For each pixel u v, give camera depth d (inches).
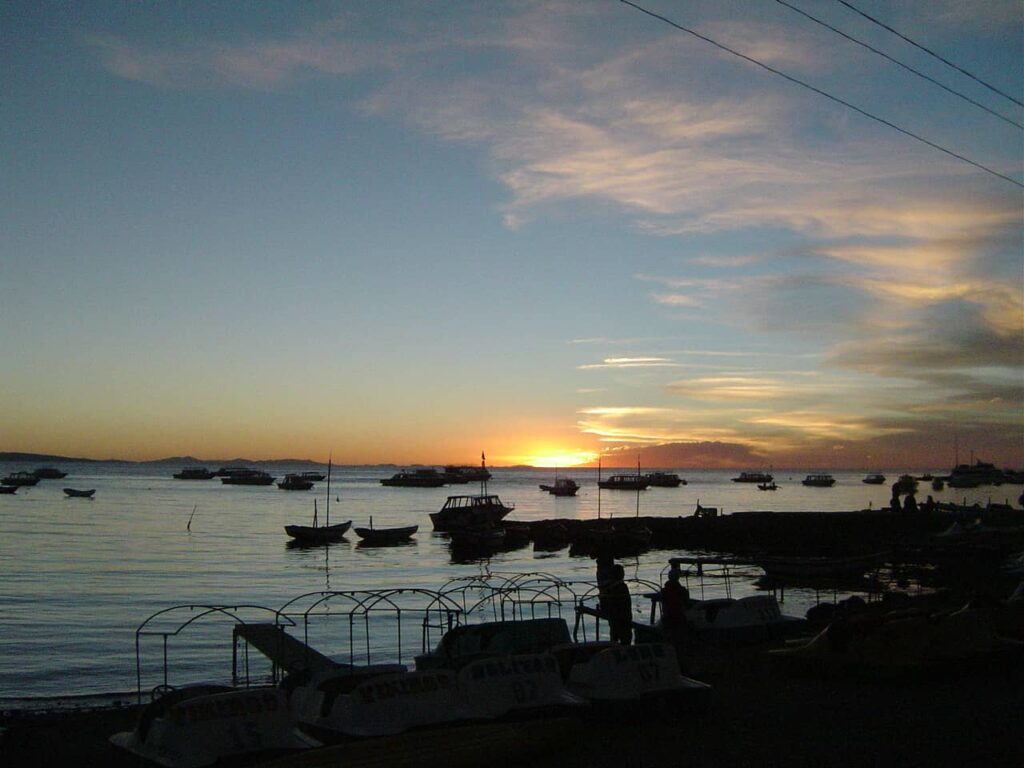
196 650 1019.9
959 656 585.0
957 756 418.0
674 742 443.2
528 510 5118.1
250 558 2417.6
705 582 1705.2
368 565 2301.9
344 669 509.4
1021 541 1974.7
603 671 482.3
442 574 2087.8
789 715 494.0
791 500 6466.5
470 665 456.1
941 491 6815.9
